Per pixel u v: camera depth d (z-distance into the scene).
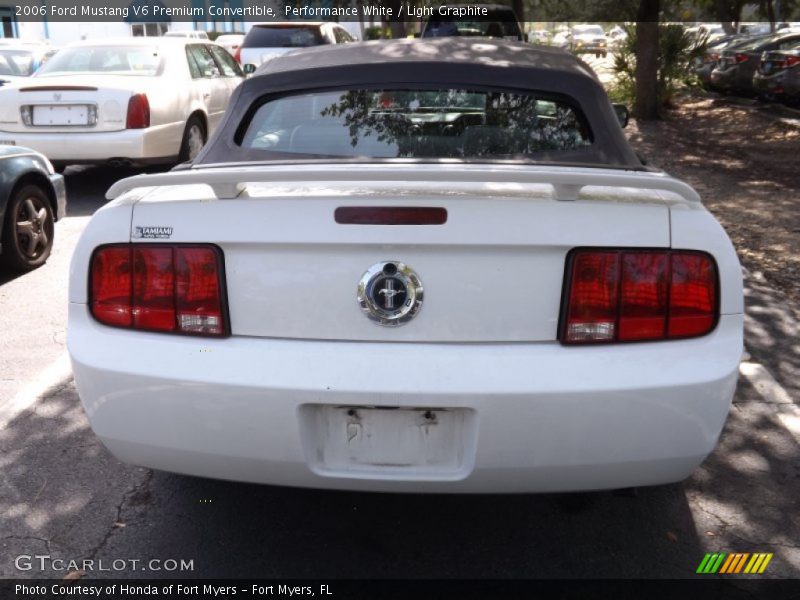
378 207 2.51
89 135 8.80
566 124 3.51
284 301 2.58
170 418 2.61
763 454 3.76
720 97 21.52
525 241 2.51
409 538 3.15
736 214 8.63
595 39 32.72
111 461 3.69
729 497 3.43
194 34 27.34
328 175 2.38
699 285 2.60
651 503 3.38
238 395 2.54
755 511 3.33
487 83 3.57
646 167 3.38
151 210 2.66
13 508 3.32
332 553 3.06
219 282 2.61
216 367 2.56
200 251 2.61
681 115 18.12
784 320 5.48
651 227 2.58
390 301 2.54
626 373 2.52
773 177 10.85
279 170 2.46
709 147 13.70
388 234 2.50
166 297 2.64
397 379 2.49
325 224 2.52
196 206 2.62
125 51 9.88
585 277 2.55
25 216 6.41
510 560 3.02
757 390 4.41
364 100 3.57
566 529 3.21
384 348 2.54
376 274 2.53
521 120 3.50
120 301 2.68
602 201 2.58
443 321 2.55
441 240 2.49
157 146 9.16
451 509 3.34
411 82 3.59
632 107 18.61
